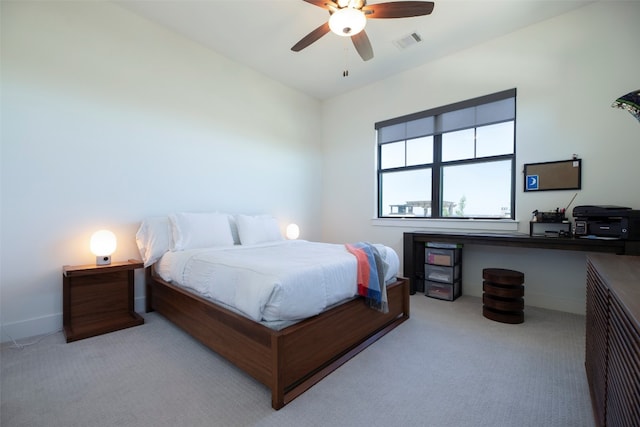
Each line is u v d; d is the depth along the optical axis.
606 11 2.45
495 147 3.14
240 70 3.59
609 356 1.02
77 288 2.30
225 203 3.46
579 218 2.41
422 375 1.63
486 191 3.23
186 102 3.09
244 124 3.65
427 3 1.93
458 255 3.20
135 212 2.71
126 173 2.66
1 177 2.04
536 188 2.79
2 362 1.76
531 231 2.73
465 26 2.81
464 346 1.98
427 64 3.52
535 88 2.79
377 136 4.11
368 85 4.15
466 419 1.28
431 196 3.63
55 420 1.26
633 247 2.10
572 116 2.61
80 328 2.20
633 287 0.96
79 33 2.38
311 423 1.26
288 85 4.18
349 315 1.88
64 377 1.60
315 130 4.65
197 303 2.00
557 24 2.67
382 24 2.77
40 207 2.21
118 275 2.50
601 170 2.49
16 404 1.37
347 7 1.97
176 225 2.66
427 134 3.58
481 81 3.11
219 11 2.65
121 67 2.62
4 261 2.06
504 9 2.57
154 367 1.71
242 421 1.27
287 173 4.21
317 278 1.67
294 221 4.32
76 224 2.38
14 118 2.09
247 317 1.60
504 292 2.42
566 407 1.35
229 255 2.20
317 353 1.62
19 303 2.12
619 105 1.37
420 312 2.67
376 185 4.13
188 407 1.36
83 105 2.41
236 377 1.61
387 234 3.97
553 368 1.70
